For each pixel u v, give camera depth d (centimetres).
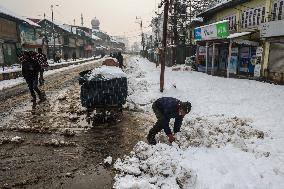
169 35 3878
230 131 693
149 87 1501
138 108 986
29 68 1048
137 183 428
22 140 643
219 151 573
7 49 3334
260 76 1944
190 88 1480
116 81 877
